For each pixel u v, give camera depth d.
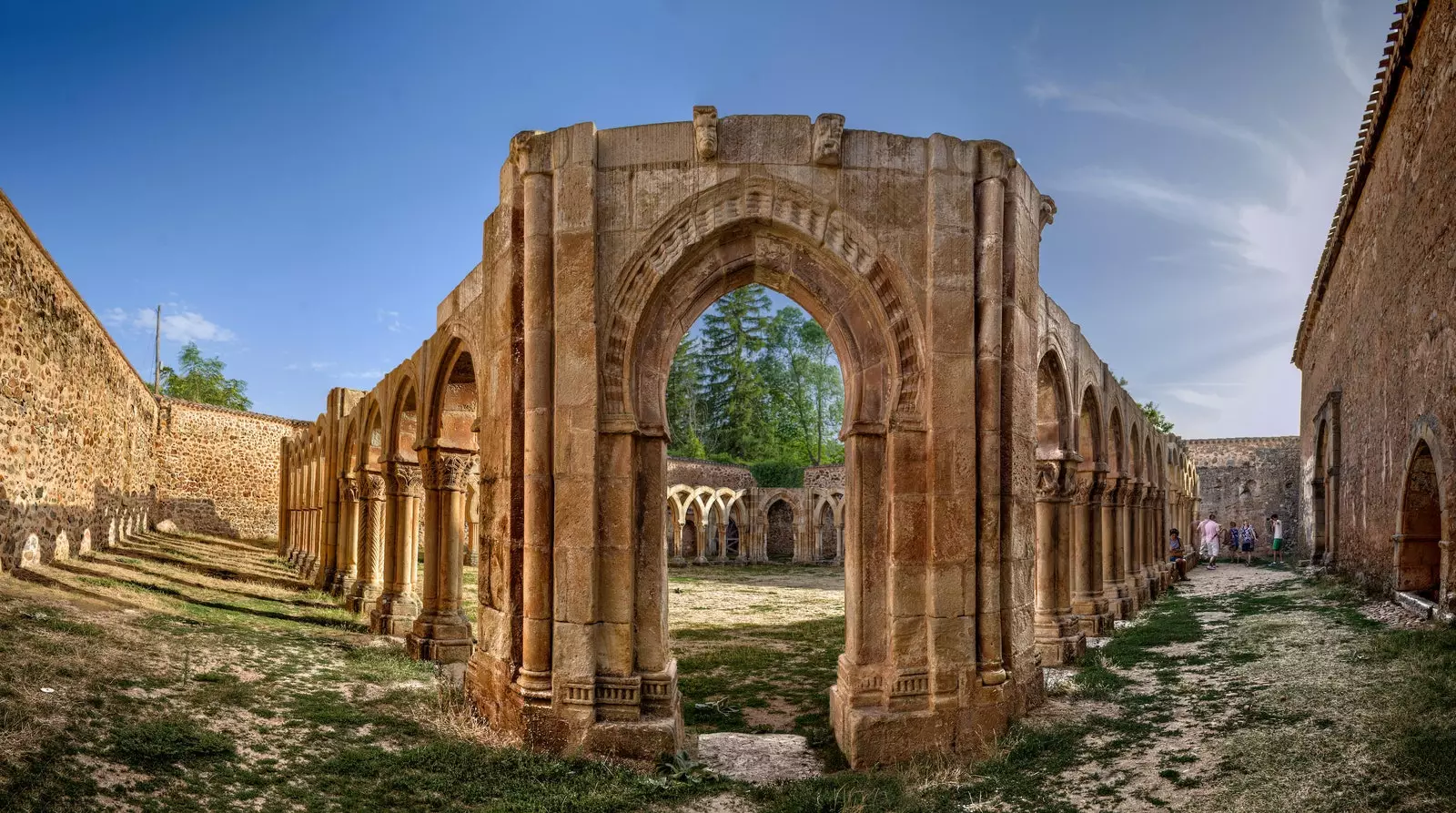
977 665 8.69
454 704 9.62
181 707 7.96
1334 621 13.23
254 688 9.14
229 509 37.69
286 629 13.52
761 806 7.26
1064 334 13.35
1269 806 6.14
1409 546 14.02
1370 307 17.42
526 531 8.56
